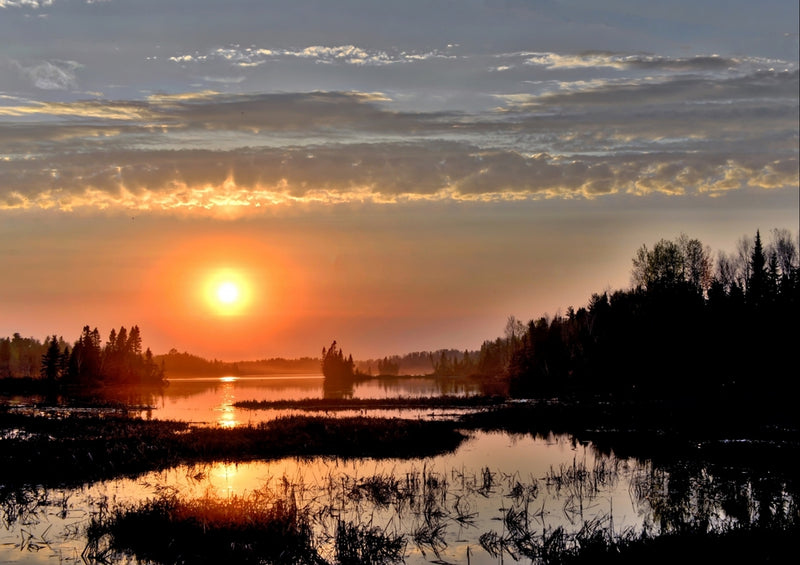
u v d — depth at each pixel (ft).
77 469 107.34
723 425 173.88
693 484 100.99
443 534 73.05
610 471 109.81
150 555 65.05
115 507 79.82
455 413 230.27
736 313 246.88
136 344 578.66
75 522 78.02
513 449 140.56
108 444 124.77
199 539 66.13
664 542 63.46
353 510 83.10
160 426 167.63
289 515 70.28
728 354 242.17
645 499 90.94
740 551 61.05
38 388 408.05
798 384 219.41
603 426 184.24
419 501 88.02
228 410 247.29
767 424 173.99
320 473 109.19
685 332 260.83
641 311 303.27
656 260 343.46
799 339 222.28
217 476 105.81
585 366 351.05
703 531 66.85
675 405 224.74
